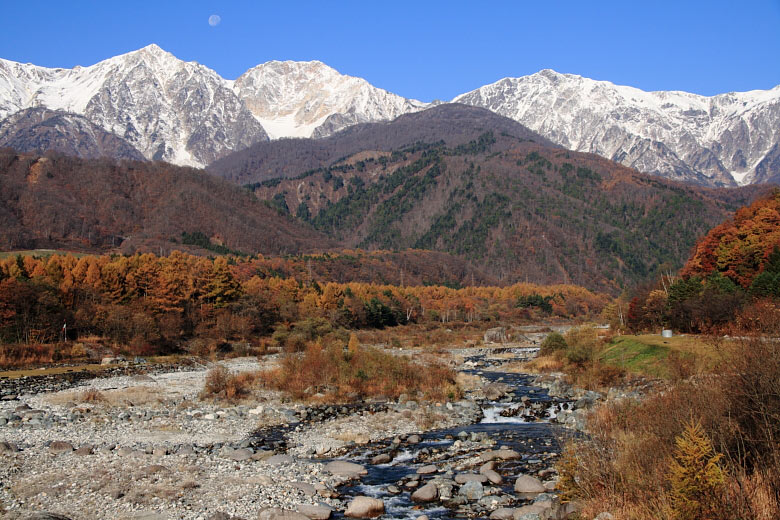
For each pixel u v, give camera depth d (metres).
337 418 39.56
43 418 36.25
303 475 25.05
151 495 21.52
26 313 75.56
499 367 75.62
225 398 46.03
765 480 15.88
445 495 22.62
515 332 140.25
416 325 162.50
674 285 82.12
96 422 35.62
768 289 65.19
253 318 112.88
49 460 25.98
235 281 119.75
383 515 20.67
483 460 27.53
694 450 15.29
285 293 137.12
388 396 48.56
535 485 23.12
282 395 48.22
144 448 29.31
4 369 63.59
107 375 62.38
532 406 44.03
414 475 25.69
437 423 37.69
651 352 56.34
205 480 23.64
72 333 82.69
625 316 108.56
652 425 21.28
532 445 30.80
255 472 25.06
